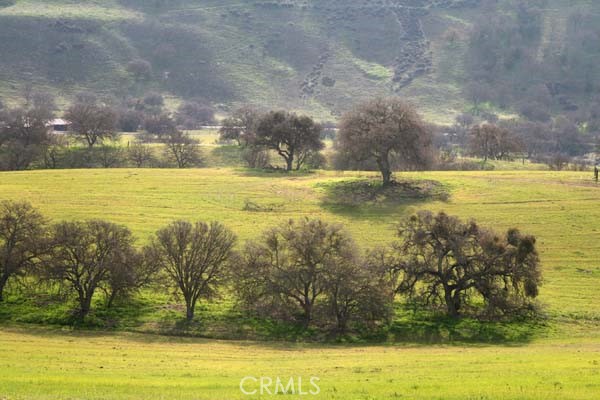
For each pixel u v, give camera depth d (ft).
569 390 447.01
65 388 465.88
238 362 622.95
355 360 634.84
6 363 594.65
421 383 481.05
